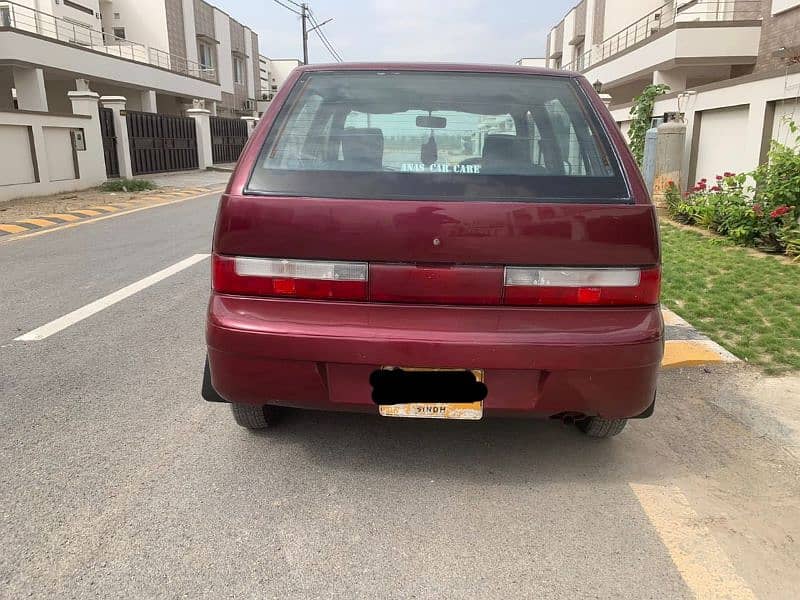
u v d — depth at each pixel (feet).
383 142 8.81
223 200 8.25
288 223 7.97
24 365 13.75
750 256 24.54
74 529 8.09
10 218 37.04
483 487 9.24
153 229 34.40
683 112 39.50
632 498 9.02
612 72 83.56
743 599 7.08
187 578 7.25
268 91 182.70
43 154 49.65
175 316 17.58
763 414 11.67
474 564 7.57
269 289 8.12
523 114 9.23
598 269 7.98
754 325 16.05
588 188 8.23
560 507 8.77
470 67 10.04
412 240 7.86
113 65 83.05
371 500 8.86
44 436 10.53
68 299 19.33
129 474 9.40
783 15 53.06
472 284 7.93
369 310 8.02
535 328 7.97
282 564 7.52
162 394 12.30
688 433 11.03
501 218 7.85
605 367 8.00
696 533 8.25
